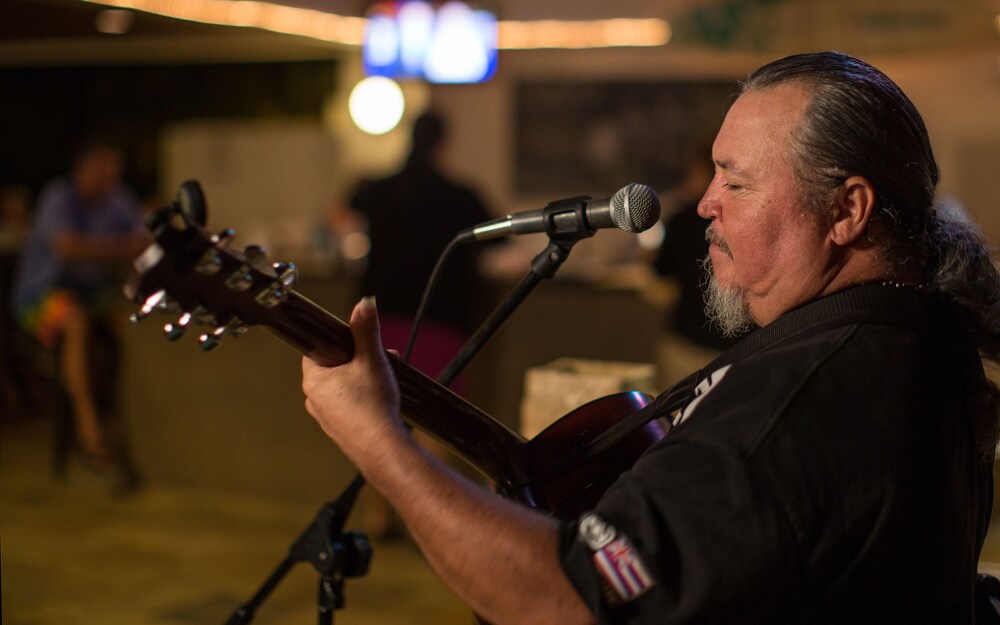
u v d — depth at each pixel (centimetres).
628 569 94
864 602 96
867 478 95
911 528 96
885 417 97
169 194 703
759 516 93
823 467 94
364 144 723
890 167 106
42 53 686
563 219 141
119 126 1078
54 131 1091
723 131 112
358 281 435
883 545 95
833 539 94
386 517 412
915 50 425
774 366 100
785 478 94
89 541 408
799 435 95
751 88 112
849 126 105
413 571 376
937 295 110
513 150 843
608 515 96
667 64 812
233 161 688
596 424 142
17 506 455
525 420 242
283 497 459
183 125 1062
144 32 593
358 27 627
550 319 425
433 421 131
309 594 353
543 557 98
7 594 350
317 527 147
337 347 107
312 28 602
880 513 95
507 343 429
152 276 93
